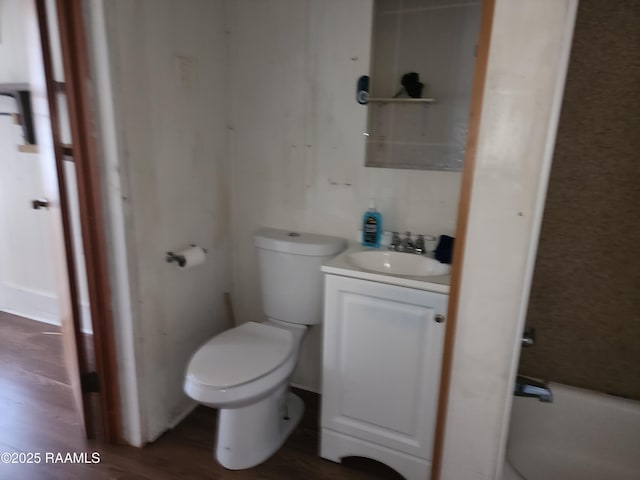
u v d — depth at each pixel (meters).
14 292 3.03
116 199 1.57
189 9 1.77
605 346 1.68
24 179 2.72
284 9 1.90
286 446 1.88
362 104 1.84
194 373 1.57
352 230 2.01
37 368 2.38
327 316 1.66
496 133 1.14
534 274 1.71
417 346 1.54
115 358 1.75
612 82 1.47
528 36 1.06
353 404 1.71
